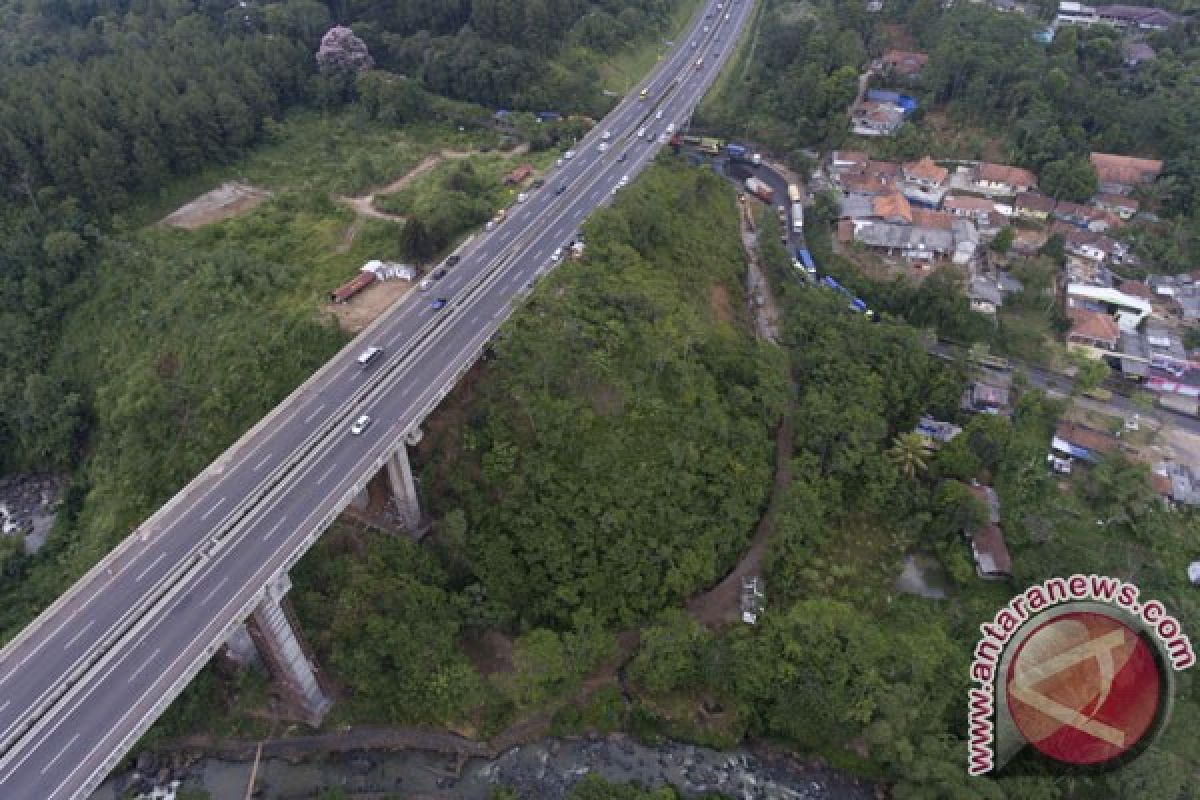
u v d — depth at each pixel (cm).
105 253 13062
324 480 8375
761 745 8969
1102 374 12369
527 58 17575
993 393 12575
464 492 9775
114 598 7269
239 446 8825
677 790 8538
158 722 8619
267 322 11288
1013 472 11175
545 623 9488
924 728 8288
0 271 12725
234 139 15375
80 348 12438
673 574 9406
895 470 10725
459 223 12900
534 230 12812
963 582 10162
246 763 8681
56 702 6481
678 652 8781
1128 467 10988
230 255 12325
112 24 18788
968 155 17600
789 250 15625
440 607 8988
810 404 11350
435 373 9781
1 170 12900
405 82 17025
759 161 18338
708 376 10856
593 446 9806
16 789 5956
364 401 9381
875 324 13112
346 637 8725
